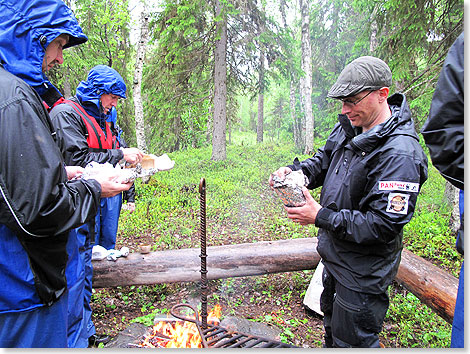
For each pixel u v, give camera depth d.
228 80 12.66
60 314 1.47
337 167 1.95
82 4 10.46
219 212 6.36
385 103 1.81
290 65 12.27
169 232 5.28
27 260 1.30
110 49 11.19
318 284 3.23
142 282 3.25
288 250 3.54
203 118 18.17
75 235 2.06
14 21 1.29
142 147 8.74
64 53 9.88
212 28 11.24
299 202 1.83
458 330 1.35
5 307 1.28
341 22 18.45
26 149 1.16
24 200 1.17
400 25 5.51
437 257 4.21
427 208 6.05
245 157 12.95
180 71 11.40
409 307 3.09
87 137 2.80
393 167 1.62
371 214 1.67
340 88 1.74
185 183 8.57
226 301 3.36
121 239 5.01
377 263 1.78
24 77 1.34
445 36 5.27
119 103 12.87
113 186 1.63
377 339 1.89
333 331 1.96
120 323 2.96
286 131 23.36
